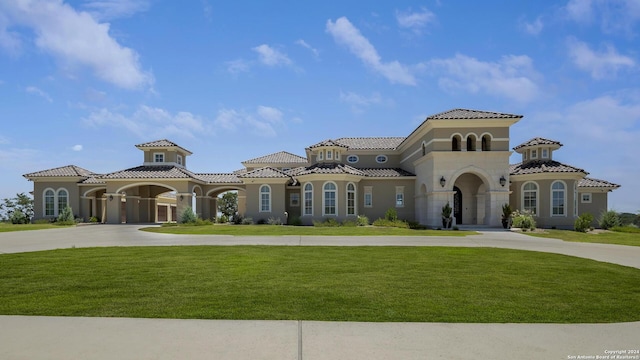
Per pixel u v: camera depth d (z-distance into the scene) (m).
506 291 8.80
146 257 13.48
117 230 27.86
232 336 5.84
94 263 12.22
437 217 29.28
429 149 30.92
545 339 5.76
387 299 8.03
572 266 12.15
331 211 32.62
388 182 35.59
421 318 6.78
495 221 28.98
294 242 18.88
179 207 36.47
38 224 35.75
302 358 5.05
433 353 5.22
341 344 5.54
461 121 29.38
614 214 32.22
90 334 5.89
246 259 13.08
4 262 12.43
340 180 32.69
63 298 8.01
